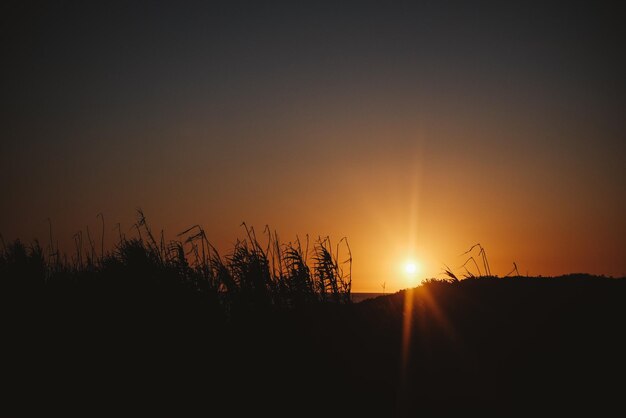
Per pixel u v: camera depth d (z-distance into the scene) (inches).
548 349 375.9
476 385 346.0
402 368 378.0
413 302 481.4
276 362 403.5
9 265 537.6
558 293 459.5
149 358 437.7
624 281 474.0
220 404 375.6
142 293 465.1
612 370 340.8
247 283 450.3
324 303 458.3
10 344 471.8
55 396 410.0
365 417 328.5
